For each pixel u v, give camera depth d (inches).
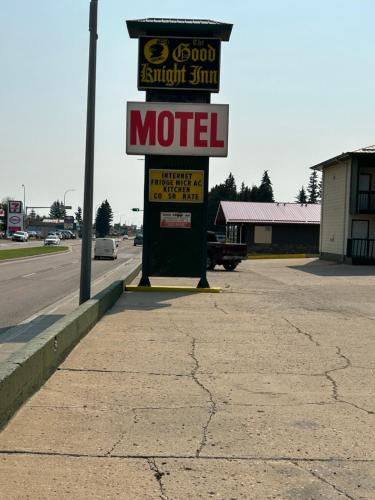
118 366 284.8
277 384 257.8
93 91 494.6
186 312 481.7
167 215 657.6
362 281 836.0
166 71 653.9
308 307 525.7
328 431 197.2
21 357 220.4
